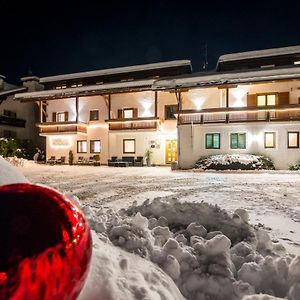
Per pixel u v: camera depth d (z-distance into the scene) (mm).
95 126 24719
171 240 2361
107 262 1814
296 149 18250
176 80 19516
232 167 17594
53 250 898
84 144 25172
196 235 2926
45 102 26000
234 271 2250
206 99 21000
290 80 16938
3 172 2414
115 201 7055
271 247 2988
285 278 2078
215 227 3211
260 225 4547
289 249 3359
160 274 1961
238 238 3018
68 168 20094
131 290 1617
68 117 25641
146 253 2234
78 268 987
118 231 2406
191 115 19719
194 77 19344
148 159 22547
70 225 986
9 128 28219
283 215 5371
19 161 20984
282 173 16203
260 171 16453
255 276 2121
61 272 913
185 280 2113
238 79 18031
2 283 813
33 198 979
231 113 18922
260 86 19703
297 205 6496
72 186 10141
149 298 1569
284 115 18062
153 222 3289
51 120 26188
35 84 30234
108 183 11109
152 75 24812
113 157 23125
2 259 826
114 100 24000
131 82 22156
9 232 862
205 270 2172
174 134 22562
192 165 19766
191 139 19828
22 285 834
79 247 994
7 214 896
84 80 26938
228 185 10547
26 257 847
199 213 3387
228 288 2014
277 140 18531
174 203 3627
